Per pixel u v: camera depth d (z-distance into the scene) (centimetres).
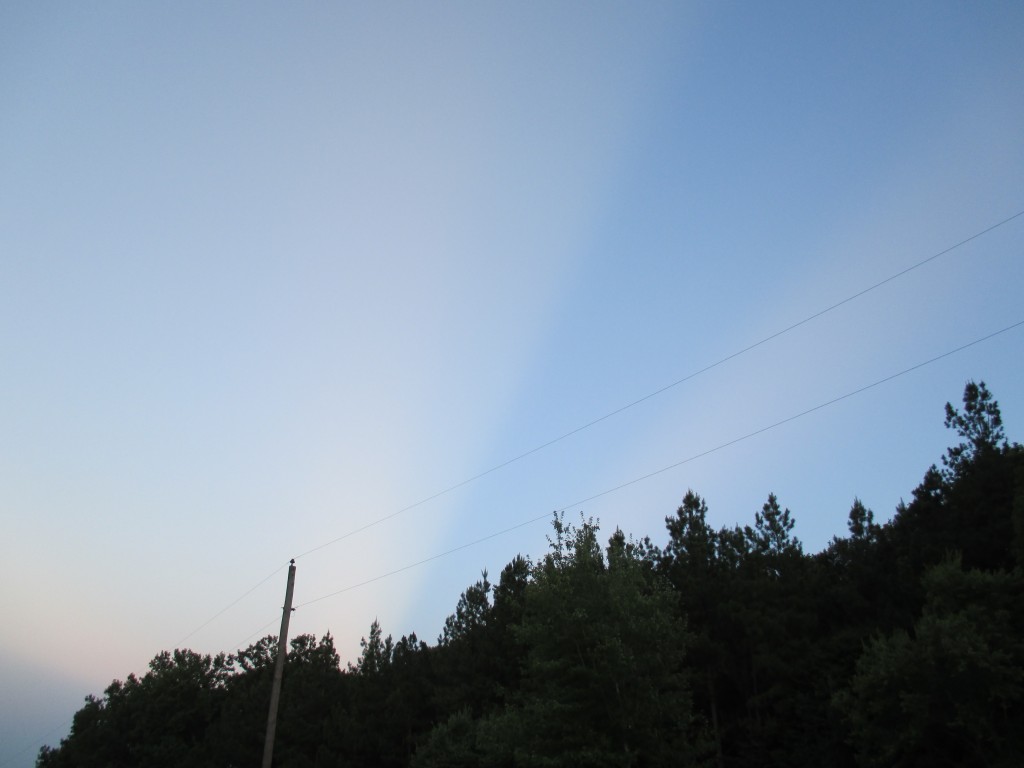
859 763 2989
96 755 7181
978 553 3819
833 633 4091
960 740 2741
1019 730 2617
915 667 2723
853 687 2975
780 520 5100
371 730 5147
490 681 4403
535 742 2434
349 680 6209
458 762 3825
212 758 5988
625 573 2719
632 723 2344
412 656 5984
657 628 2517
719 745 3747
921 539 4169
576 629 2522
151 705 7462
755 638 3862
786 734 3616
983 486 4022
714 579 4284
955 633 2711
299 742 5512
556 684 2492
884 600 4128
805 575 4578
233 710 6350
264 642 8538
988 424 4441
